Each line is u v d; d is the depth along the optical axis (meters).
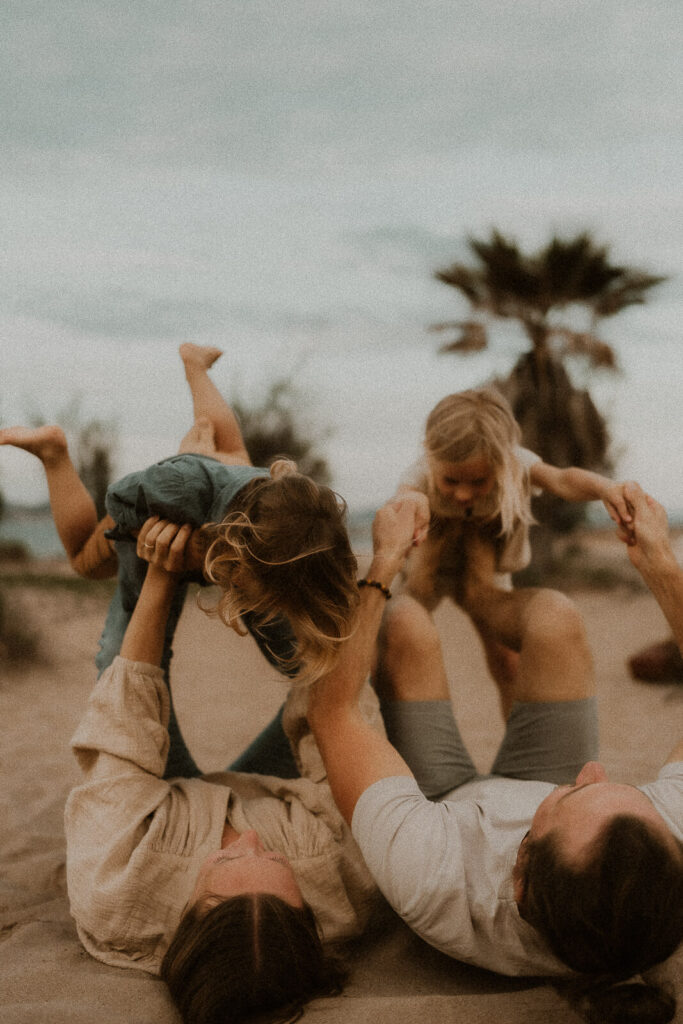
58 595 9.61
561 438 14.59
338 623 1.75
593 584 13.04
